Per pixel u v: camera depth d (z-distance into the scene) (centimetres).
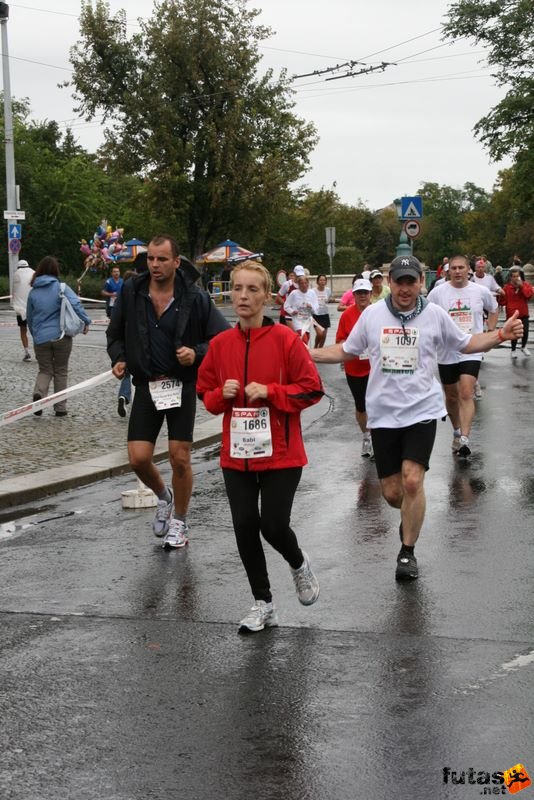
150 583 705
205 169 5831
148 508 948
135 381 777
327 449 1267
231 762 435
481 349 727
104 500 988
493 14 4512
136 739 460
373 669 536
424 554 764
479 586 679
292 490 598
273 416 593
